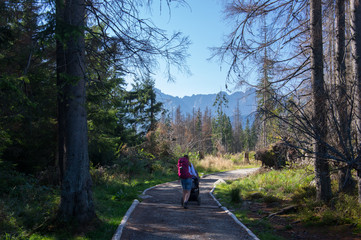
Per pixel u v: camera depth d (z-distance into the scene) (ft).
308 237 19.02
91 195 19.88
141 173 58.18
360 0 21.66
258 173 52.47
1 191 24.90
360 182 21.54
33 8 19.89
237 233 19.26
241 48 28.86
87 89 27.43
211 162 93.91
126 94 28.50
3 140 28.68
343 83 19.31
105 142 43.29
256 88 28.96
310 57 25.32
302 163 34.01
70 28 16.67
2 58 23.34
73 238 16.48
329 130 18.81
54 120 34.45
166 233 18.60
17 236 15.75
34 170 39.58
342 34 24.63
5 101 20.48
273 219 24.12
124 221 20.31
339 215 20.94
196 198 30.48
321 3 25.16
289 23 28.32
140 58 22.44
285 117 19.27
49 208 19.79
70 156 19.07
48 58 25.26
